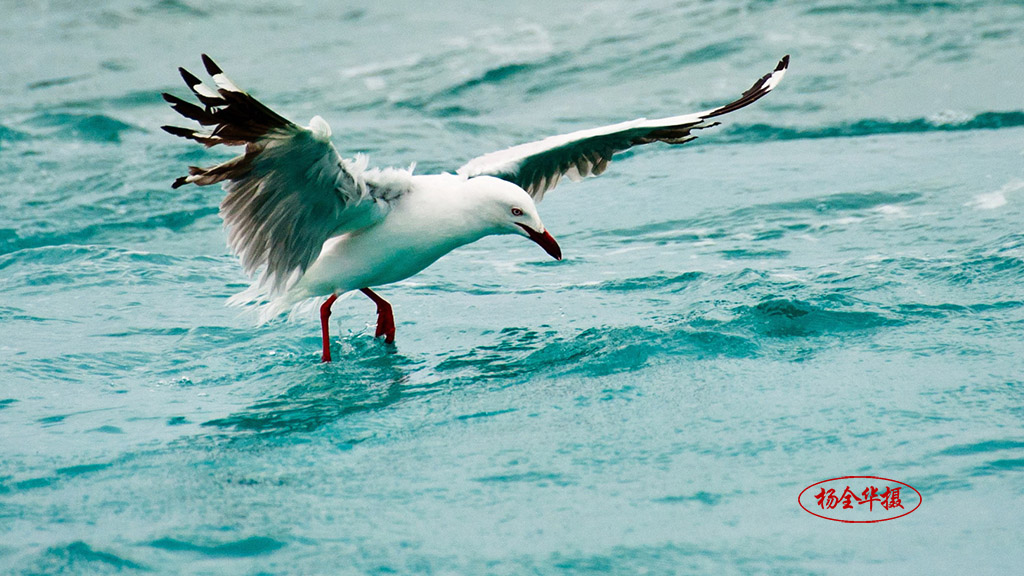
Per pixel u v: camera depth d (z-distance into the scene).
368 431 9.49
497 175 12.88
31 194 19.59
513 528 7.42
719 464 8.29
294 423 9.82
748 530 7.25
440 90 26.72
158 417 10.16
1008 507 7.34
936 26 26.92
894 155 19.53
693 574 6.74
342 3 35.16
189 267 15.72
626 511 7.58
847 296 12.30
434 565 6.94
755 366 10.50
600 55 28.12
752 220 16.70
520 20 32.03
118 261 15.82
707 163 20.53
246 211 10.55
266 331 12.93
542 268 15.38
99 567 6.99
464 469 8.46
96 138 23.38
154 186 19.89
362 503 7.91
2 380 11.24
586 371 10.73
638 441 8.82
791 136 21.72
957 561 6.74
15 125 24.19
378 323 12.48
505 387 10.48
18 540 7.47
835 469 8.05
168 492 8.27
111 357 12.05
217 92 8.99
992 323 11.21
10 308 13.80
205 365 11.83
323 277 11.55
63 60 30.36
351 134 23.23
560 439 8.99
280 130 9.34
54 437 9.65
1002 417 8.78
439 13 33.50
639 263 15.12
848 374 10.06
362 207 10.97
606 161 13.72
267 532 7.47
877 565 6.75
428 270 15.50
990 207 15.88
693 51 27.47
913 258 13.66
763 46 27.11
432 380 10.91
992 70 23.80
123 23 33.69
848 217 16.33
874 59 25.33
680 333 11.51
